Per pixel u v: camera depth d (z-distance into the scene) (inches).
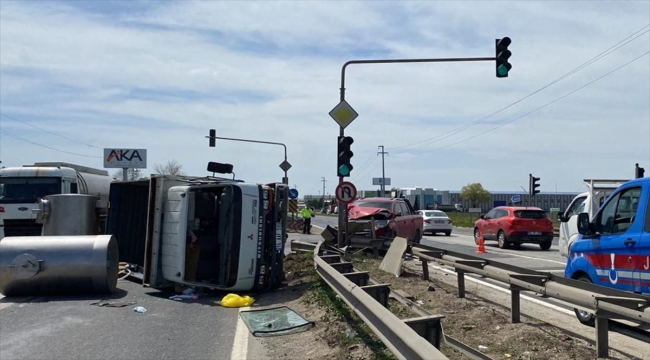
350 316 330.0
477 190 3216.0
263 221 449.1
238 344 290.0
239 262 430.9
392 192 1797.5
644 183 291.7
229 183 441.1
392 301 363.3
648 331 300.2
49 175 755.4
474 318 329.4
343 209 674.8
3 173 747.4
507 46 701.3
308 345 286.5
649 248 276.1
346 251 652.1
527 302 396.5
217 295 446.9
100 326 328.8
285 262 629.9
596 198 623.2
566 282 287.9
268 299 430.3
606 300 236.8
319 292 411.2
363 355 253.6
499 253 842.2
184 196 447.8
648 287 276.2
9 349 274.2
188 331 321.1
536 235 916.0
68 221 600.4
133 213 583.2
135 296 438.3
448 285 463.5
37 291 421.1
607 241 307.3
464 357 249.6
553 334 291.7
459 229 1774.1
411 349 178.9
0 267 407.8
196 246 460.4
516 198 1715.1
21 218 733.3
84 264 418.0
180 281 438.9
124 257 579.5
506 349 265.3
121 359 260.2
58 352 269.6
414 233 794.8
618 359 248.2
